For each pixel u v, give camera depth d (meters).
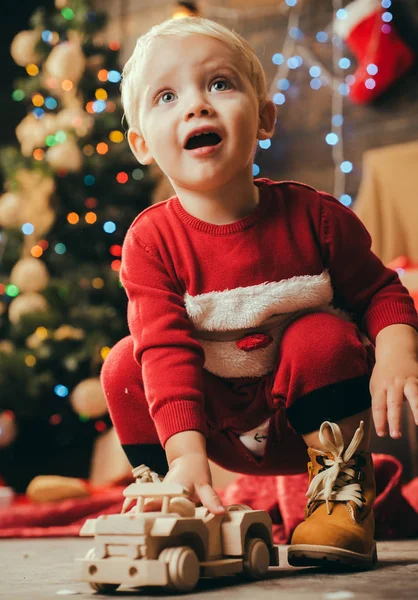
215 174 0.95
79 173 3.11
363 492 0.90
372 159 3.10
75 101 3.29
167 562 0.70
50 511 1.88
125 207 3.18
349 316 1.04
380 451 1.89
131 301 0.99
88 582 0.75
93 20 3.36
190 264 0.98
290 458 1.07
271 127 1.08
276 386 0.94
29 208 3.10
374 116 3.42
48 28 3.31
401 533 1.46
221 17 3.73
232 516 0.80
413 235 2.97
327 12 3.57
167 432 0.88
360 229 1.05
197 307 0.97
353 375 0.91
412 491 1.70
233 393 1.03
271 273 0.98
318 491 0.89
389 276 1.04
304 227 1.01
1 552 1.33
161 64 0.97
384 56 3.33
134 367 1.03
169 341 0.93
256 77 1.03
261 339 0.99
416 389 0.87
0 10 4.03
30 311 2.94
